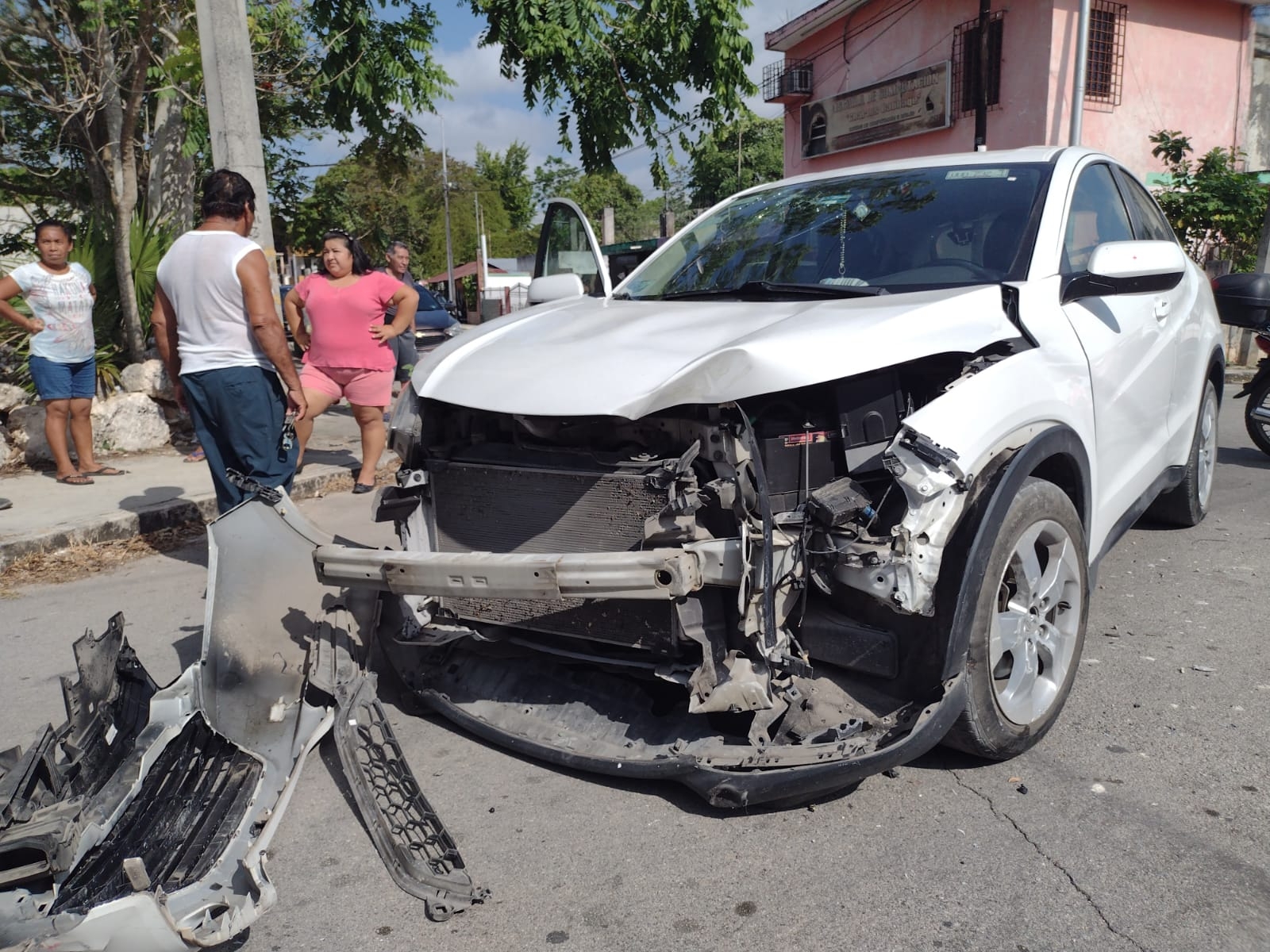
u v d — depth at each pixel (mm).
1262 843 2732
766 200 4496
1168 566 5117
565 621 3199
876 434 2912
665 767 2920
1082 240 3934
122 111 9156
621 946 2422
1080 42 15945
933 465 2672
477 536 3342
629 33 11156
